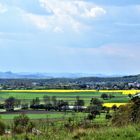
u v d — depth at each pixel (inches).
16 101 7436.0
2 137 835.4
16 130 1048.8
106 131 823.1
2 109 6491.1
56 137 806.5
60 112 5467.5
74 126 1066.1
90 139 756.0
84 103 7244.1
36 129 963.3
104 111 4724.4
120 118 1239.5
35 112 5561.0
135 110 1192.2
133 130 806.5
